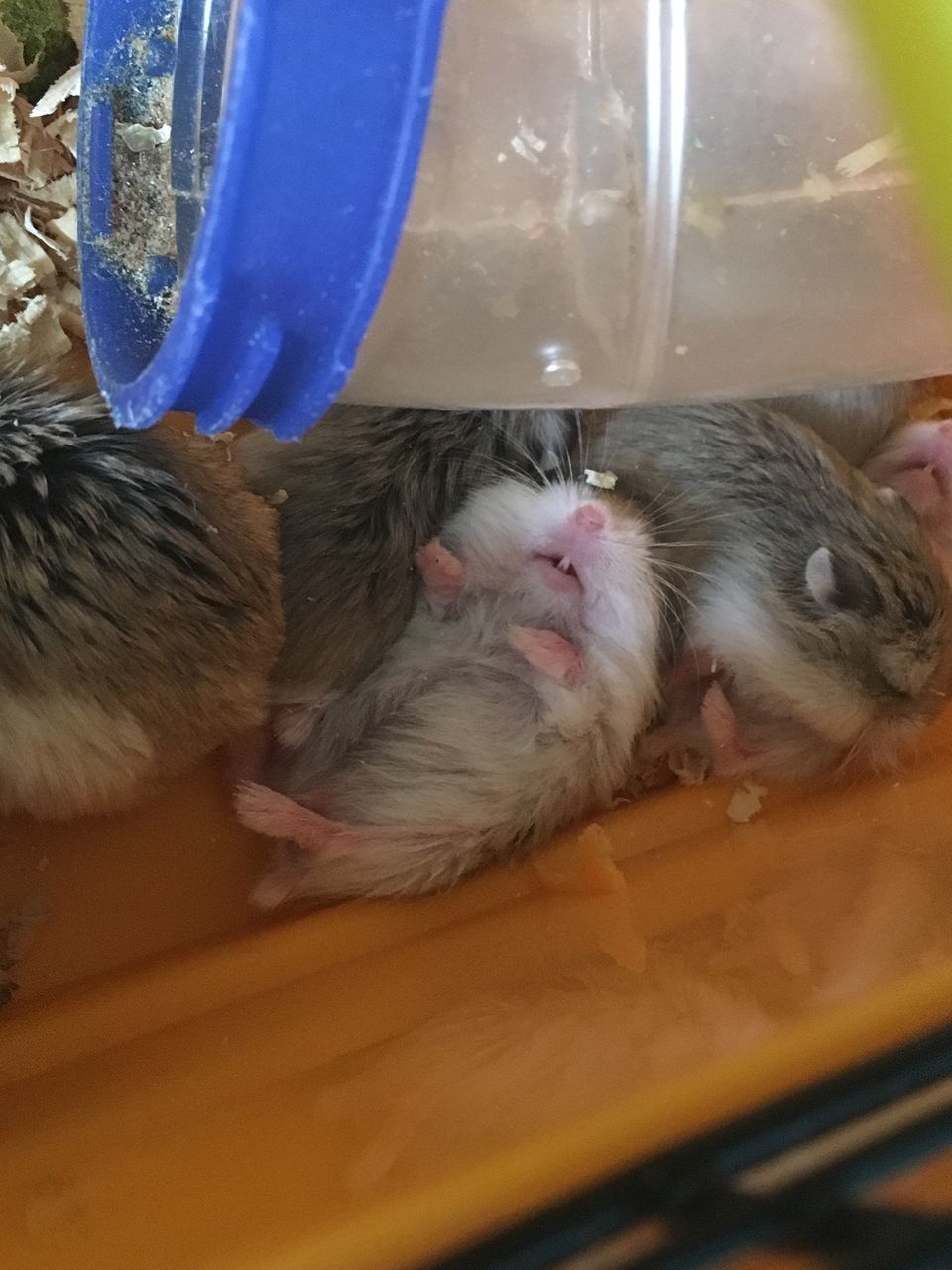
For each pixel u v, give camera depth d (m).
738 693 0.18
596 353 0.13
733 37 0.12
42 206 0.18
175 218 0.14
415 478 0.17
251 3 0.09
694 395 0.15
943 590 0.17
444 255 0.12
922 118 0.11
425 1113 0.12
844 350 0.14
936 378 0.21
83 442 0.14
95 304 0.14
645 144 0.12
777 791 0.18
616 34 0.12
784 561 0.18
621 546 0.17
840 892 0.15
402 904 0.17
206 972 0.16
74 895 0.17
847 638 0.17
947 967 0.12
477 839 0.17
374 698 0.17
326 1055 0.14
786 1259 0.08
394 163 0.10
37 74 0.18
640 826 0.18
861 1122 0.10
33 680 0.14
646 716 0.18
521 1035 0.13
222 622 0.14
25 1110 0.14
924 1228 0.08
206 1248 0.11
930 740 0.18
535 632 0.17
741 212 0.12
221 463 0.15
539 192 0.12
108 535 0.13
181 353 0.10
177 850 0.17
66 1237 0.11
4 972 0.16
